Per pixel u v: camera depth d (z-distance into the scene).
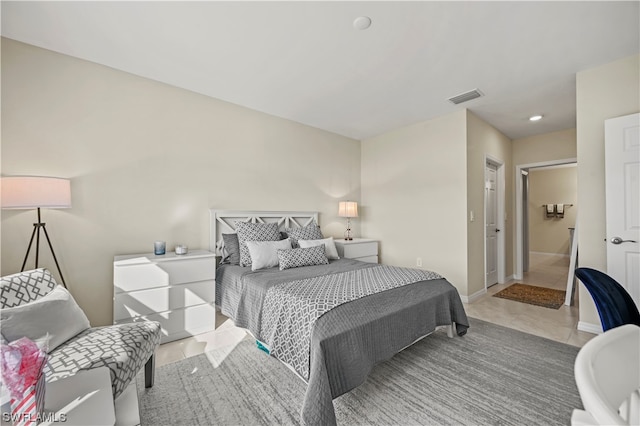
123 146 2.66
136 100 2.73
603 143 2.50
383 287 2.08
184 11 1.88
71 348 1.40
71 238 2.40
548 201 7.60
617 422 0.43
